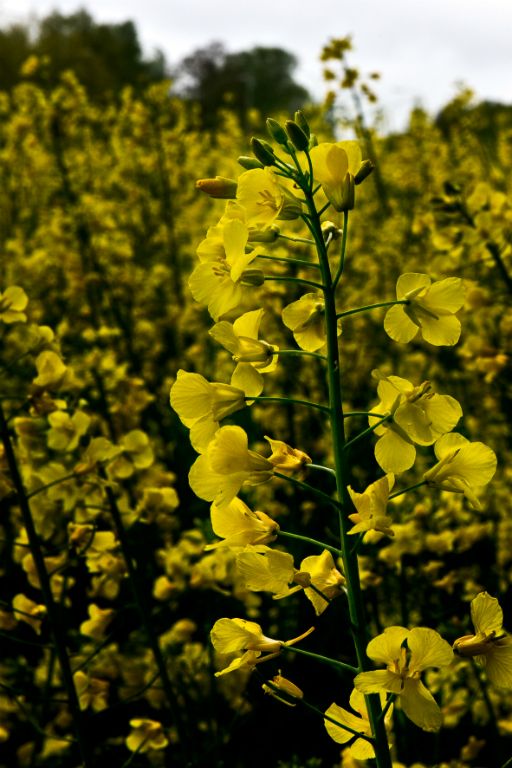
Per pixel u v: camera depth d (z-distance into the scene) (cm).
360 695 171
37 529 315
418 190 937
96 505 310
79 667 293
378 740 162
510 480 511
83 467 296
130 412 445
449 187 423
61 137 770
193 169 1125
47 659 386
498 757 329
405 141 1078
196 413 158
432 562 347
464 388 642
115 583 324
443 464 162
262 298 516
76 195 758
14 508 434
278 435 605
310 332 178
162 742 313
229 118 1278
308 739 382
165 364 813
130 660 375
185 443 539
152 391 705
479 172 955
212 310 162
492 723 329
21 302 299
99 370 441
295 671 391
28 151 923
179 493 534
